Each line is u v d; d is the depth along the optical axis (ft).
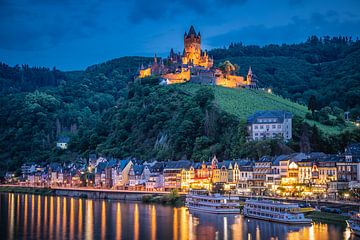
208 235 564.71
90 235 575.38
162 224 639.76
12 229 615.98
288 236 547.08
